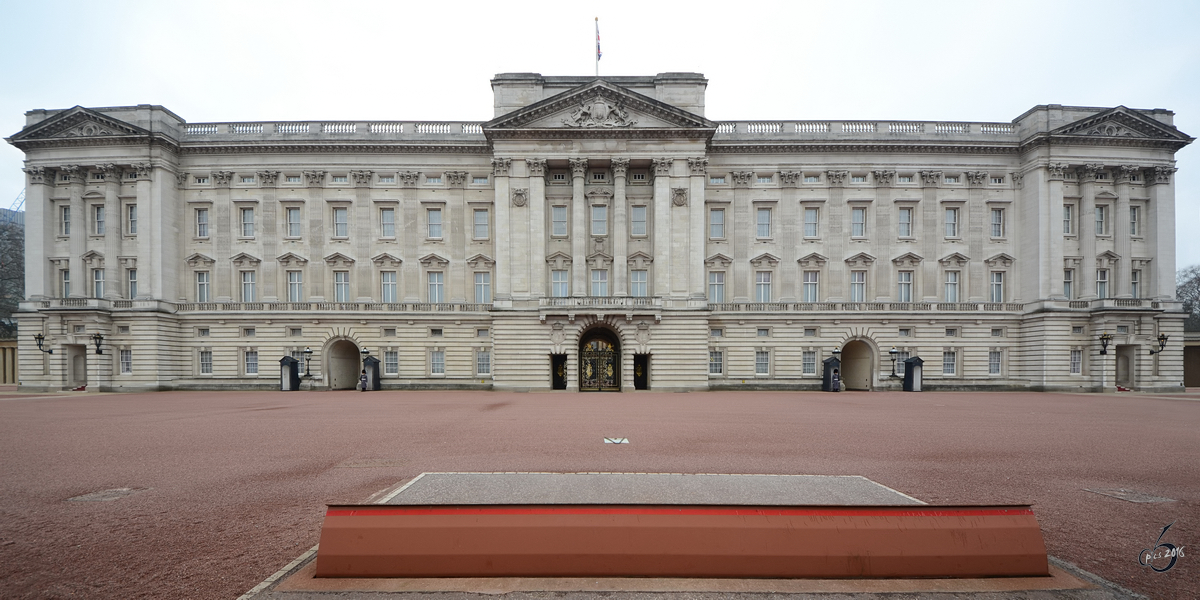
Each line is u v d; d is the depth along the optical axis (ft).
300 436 63.21
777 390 165.37
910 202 169.58
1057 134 161.79
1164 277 165.17
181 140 168.35
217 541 28.40
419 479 38.86
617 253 159.22
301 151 168.76
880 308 166.71
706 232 170.60
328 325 166.40
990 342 167.53
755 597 21.27
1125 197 165.68
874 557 22.68
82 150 162.30
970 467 46.19
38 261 162.91
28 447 56.08
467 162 170.30
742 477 39.78
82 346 161.99
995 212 171.73
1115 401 123.13
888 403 115.24
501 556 22.45
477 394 144.77
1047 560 23.40
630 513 23.31
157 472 44.16
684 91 163.73
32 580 23.73
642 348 155.63
